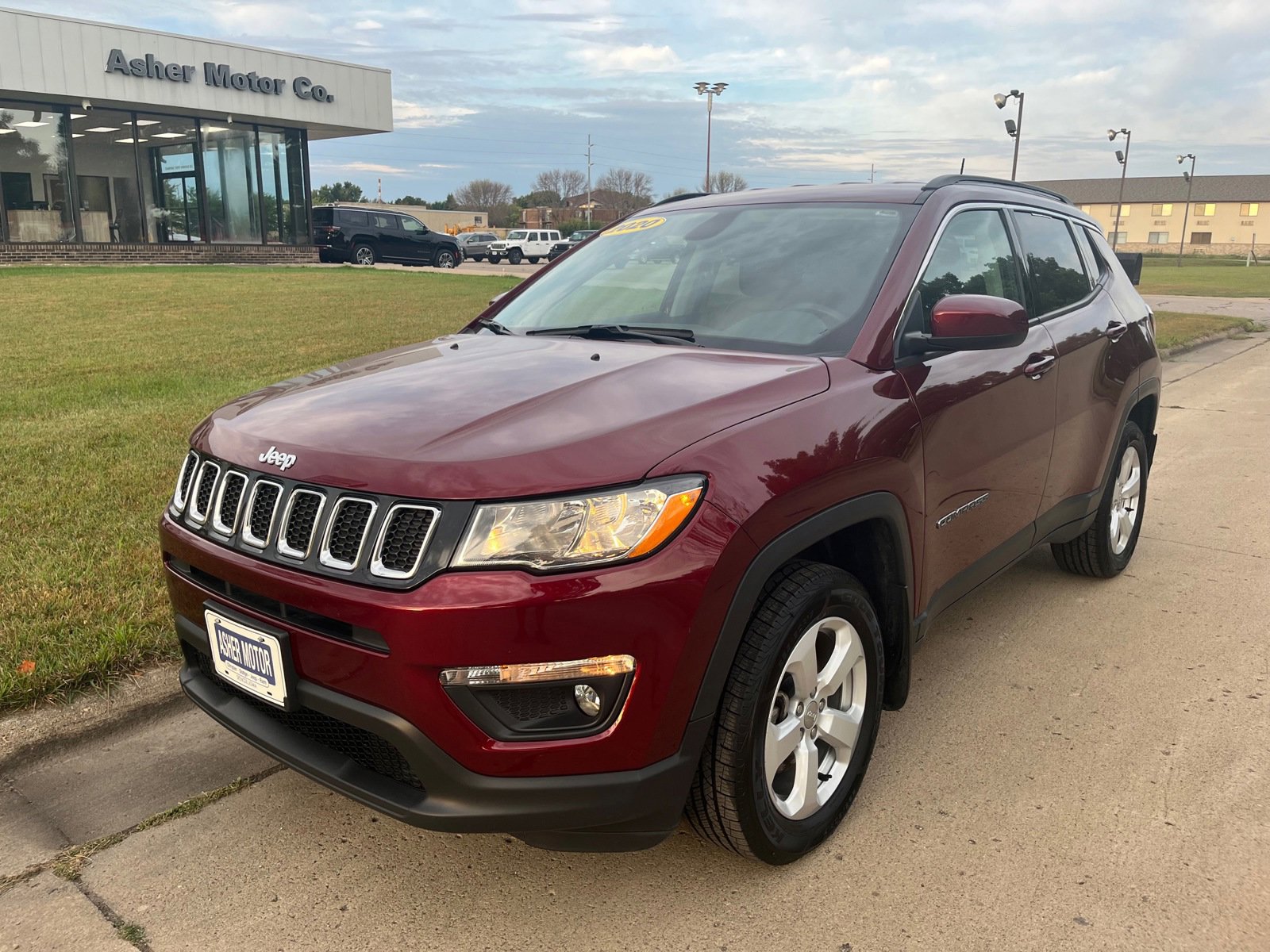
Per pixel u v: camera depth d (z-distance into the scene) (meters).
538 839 2.17
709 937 2.30
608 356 2.82
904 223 3.18
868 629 2.63
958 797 2.86
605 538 2.03
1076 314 3.98
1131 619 4.20
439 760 2.06
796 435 2.37
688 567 2.07
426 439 2.21
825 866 2.55
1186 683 3.60
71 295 17.39
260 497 2.35
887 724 3.30
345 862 2.59
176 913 2.38
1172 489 6.36
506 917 2.37
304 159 32.16
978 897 2.43
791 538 2.28
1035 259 3.84
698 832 2.42
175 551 2.56
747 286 3.16
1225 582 4.64
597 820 2.09
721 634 2.14
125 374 9.46
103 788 2.92
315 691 2.19
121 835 2.69
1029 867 2.54
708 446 2.21
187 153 29.36
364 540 2.10
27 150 26.00
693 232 3.57
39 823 2.74
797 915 2.37
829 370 2.66
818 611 2.40
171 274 23.34
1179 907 2.38
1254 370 11.92
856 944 2.27
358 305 16.78
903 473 2.67
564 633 2.00
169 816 2.78
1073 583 4.64
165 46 27.36
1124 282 4.70
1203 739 3.20
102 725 3.17
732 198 3.79
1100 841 2.65
